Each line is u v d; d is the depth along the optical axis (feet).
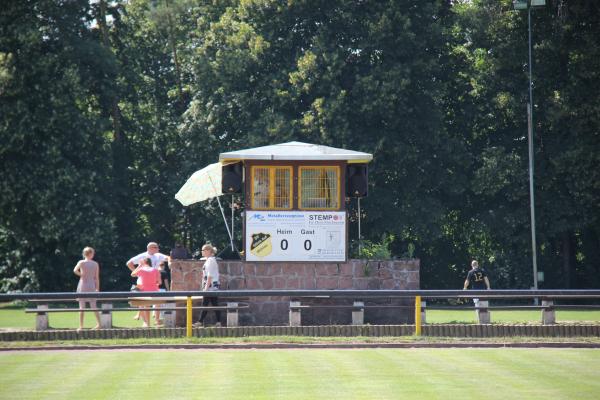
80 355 123.34
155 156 358.64
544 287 332.80
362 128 312.71
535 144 330.75
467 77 344.28
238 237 325.01
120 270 331.98
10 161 298.15
